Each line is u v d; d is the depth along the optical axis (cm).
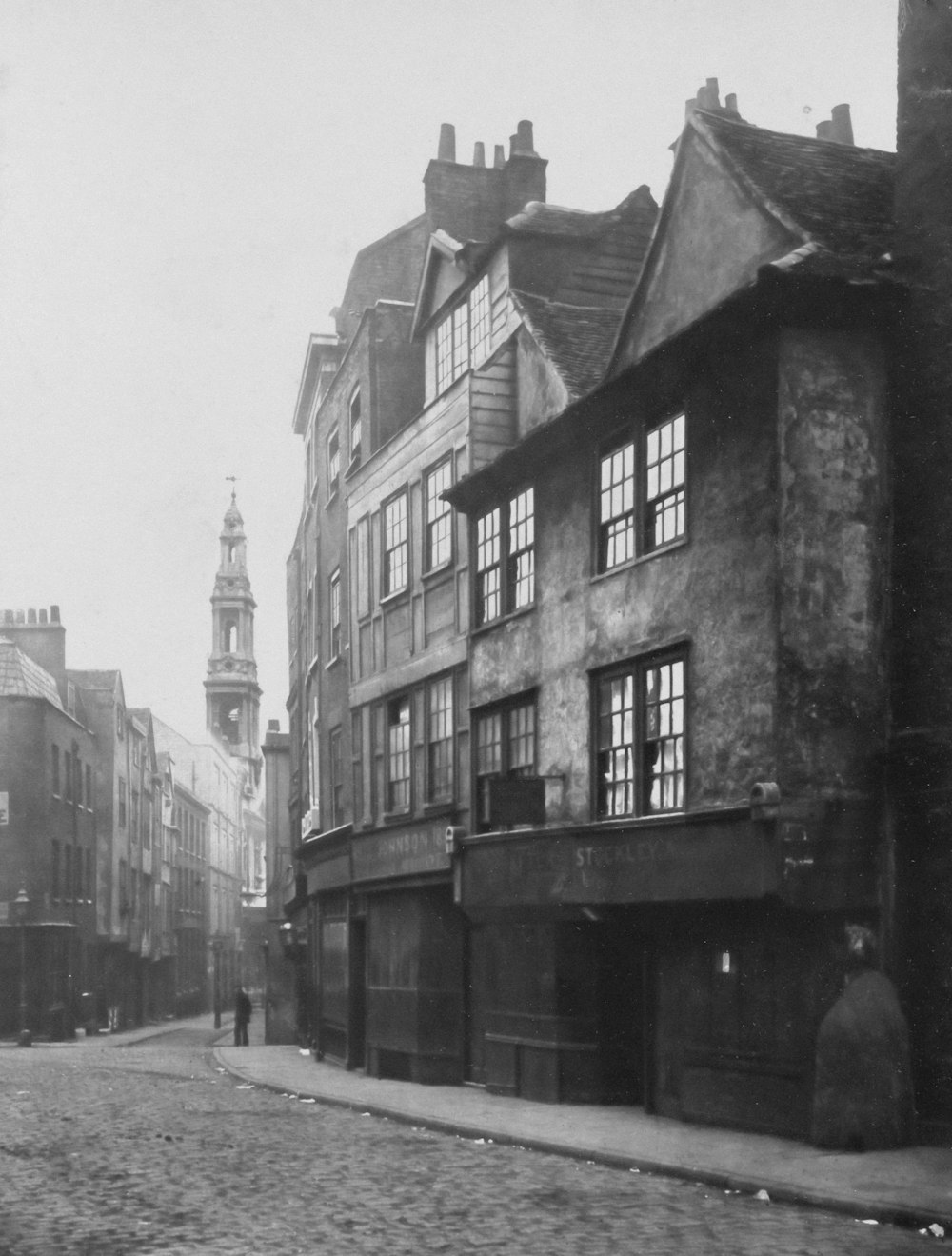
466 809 2119
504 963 1970
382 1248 878
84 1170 1223
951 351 1352
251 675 12488
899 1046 1307
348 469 2855
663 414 1605
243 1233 931
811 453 1384
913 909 1328
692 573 1515
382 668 2525
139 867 6606
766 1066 1405
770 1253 850
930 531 1355
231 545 12588
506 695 1959
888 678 1385
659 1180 1165
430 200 2598
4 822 4841
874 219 1502
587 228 2177
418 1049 2195
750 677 1404
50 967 4834
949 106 1370
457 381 2195
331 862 2766
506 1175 1195
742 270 1552
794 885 1330
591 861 1666
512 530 1995
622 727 1667
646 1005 1647
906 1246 875
